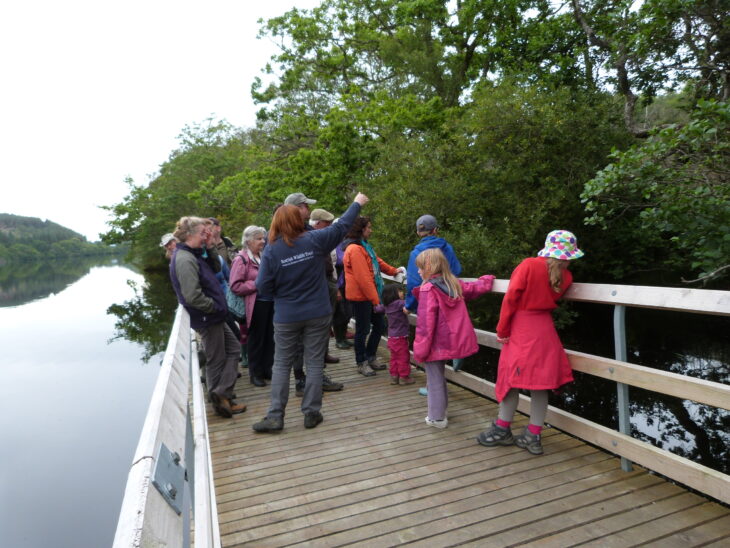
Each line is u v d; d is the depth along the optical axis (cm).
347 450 350
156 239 3834
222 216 2442
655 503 260
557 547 231
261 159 1802
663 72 923
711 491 239
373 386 496
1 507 663
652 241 1155
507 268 1013
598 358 304
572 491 277
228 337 430
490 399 447
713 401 233
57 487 719
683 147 541
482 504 271
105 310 2612
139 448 107
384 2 1678
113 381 1291
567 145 1083
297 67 1736
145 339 1811
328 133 1398
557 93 1099
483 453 333
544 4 1485
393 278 581
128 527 77
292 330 376
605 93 1162
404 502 278
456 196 1053
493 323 1009
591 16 1213
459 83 1584
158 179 3959
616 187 560
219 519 271
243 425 407
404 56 1538
